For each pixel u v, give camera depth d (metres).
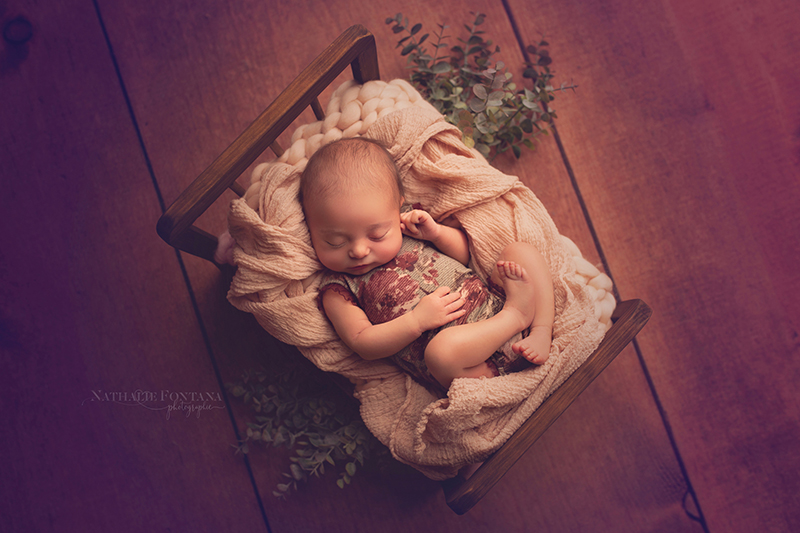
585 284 0.86
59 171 0.99
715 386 1.00
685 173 1.02
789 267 1.01
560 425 0.99
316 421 0.94
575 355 0.81
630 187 1.02
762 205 1.01
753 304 1.01
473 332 0.78
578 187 1.02
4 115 0.99
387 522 0.97
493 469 0.75
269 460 0.97
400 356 0.82
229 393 0.98
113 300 0.98
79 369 0.97
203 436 0.97
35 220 0.98
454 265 0.83
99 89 0.99
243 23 1.00
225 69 1.00
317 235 0.80
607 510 0.99
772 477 0.99
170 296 0.98
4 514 0.96
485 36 1.03
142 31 1.00
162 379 0.98
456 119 0.96
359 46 0.77
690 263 1.01
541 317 0.81
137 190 0.99
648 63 1.02
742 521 0.99
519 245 0.82
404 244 0.84
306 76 0.76
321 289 0.82
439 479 0.84
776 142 1.02
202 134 1.00
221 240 0.86
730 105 1.02
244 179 1.01
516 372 0.81
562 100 1.02
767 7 1.02
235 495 0.97
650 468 0.99
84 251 0.98
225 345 0.98
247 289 0.81
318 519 0.97
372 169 0.78
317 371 0.90
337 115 0.84
